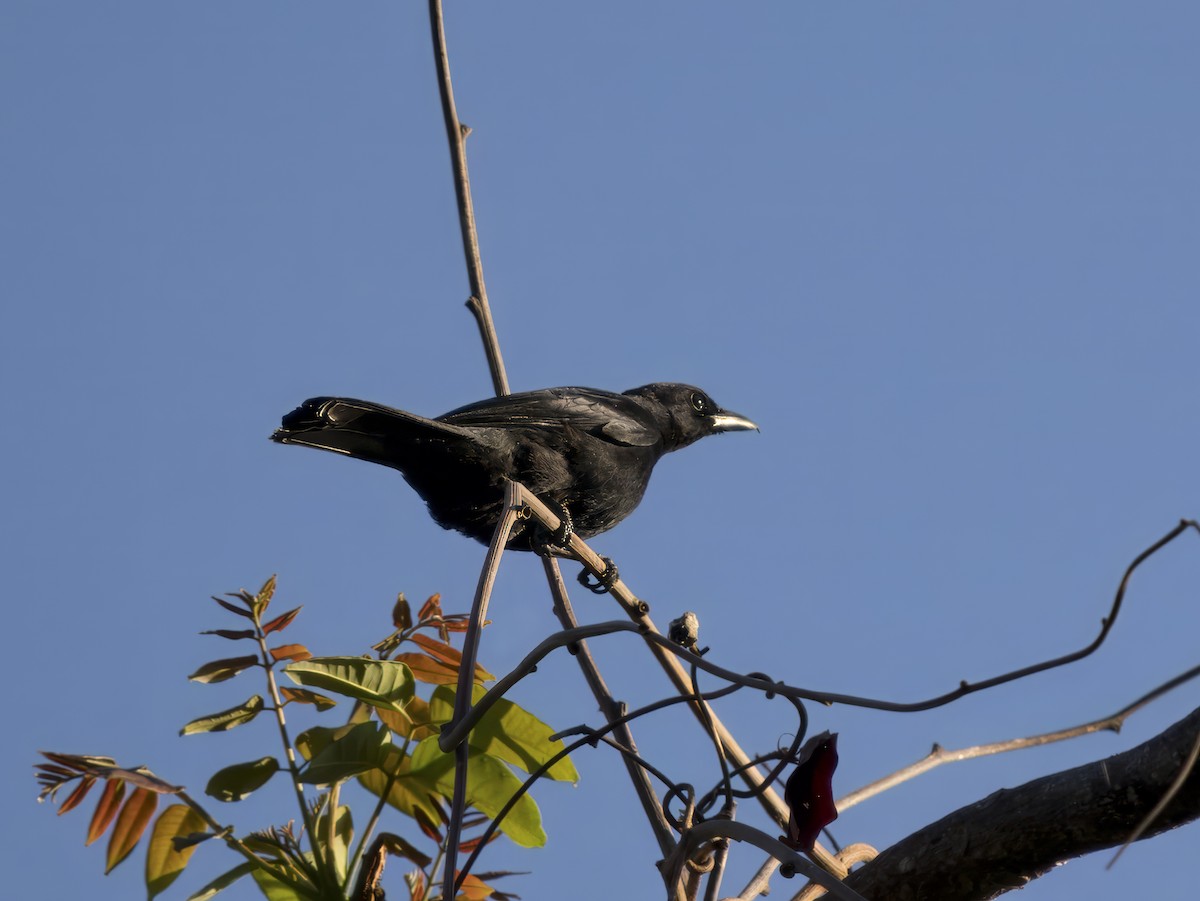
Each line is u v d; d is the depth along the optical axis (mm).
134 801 7180
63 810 7008
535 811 7555
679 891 6410
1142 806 6191
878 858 6883
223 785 7098
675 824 7211
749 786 7875
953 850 6609
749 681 6051
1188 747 6086
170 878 7137
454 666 7891
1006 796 6609
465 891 7383
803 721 7203
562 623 10086
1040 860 6469
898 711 5473
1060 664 5051
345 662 7367
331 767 7191
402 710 7598
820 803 6062
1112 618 4914
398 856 7438
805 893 7352
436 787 7535
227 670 7328
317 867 7094
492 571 8016
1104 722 6707
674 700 7098
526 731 7707
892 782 8500
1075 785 6375
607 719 8961
